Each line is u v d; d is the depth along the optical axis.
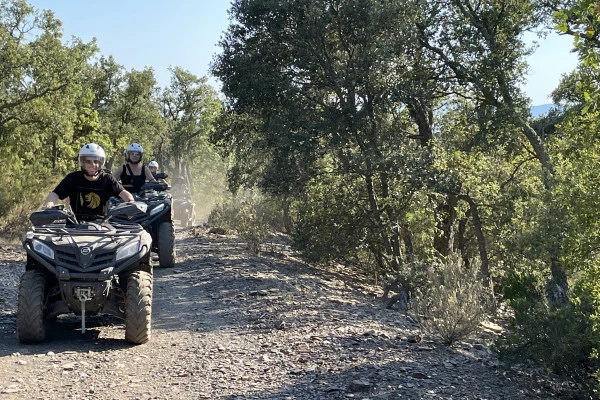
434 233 25.30
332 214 19.88
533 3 22.41
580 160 14.27
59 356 6.31
